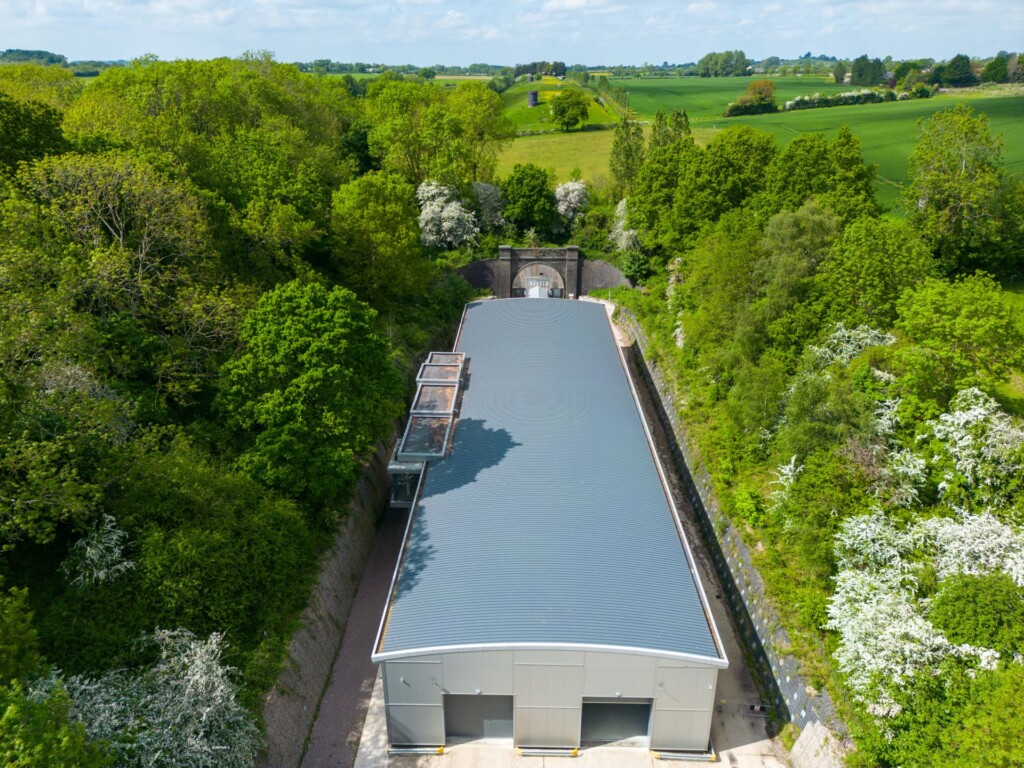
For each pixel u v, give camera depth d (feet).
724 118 550.77
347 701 105.09
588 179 360.07
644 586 101.55
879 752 84.38
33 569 93.30
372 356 131.03
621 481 125.59
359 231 198.18
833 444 124.47
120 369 116.47
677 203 247.91
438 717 96.94
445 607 97.66
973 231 209.26
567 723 97.50
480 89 333.83
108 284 118.73
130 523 92.27
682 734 97.19
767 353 156.25
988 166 202.80
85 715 74.59
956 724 81.25
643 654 90.68
